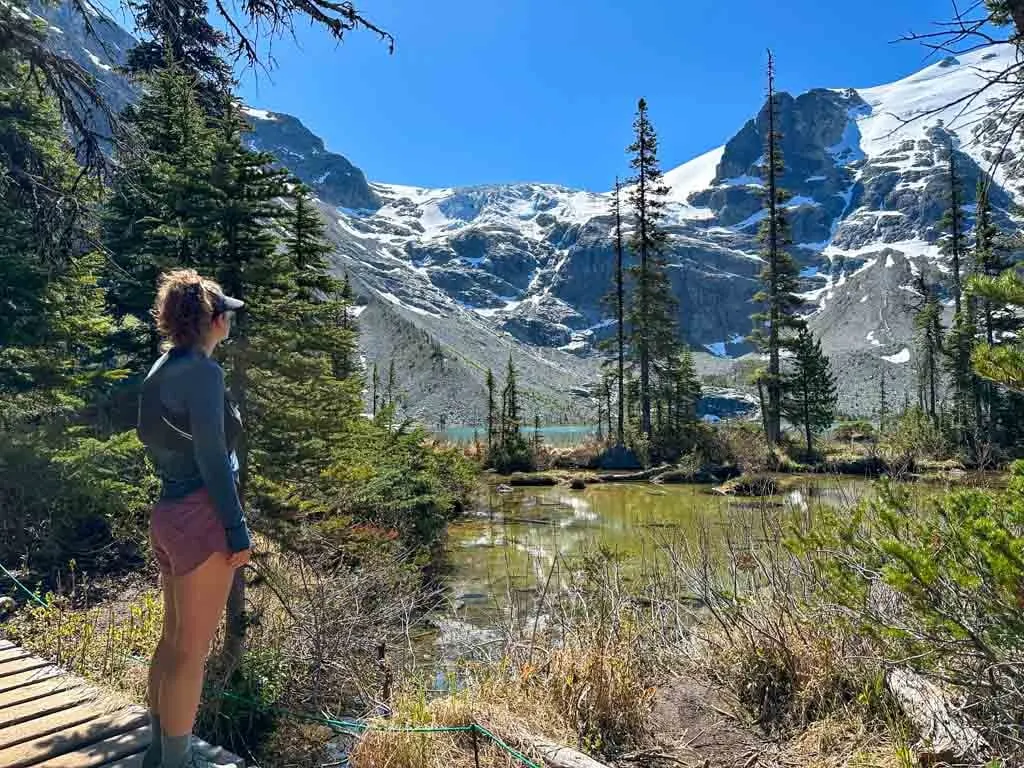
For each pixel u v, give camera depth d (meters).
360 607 6.38
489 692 4.40
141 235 10.27
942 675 3.59
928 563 3.15
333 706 5.37
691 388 40.19
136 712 3.27
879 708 4.01
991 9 3.37
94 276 10.62
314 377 7.02
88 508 7.87
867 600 4.01
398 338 140.62
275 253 7.84
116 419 10.19
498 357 184.62
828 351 153.12
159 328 2.43
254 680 5.23
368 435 12.59
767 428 34.78
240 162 7.30
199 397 2.27
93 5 6.39
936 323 37.44
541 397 138.12
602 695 4.31
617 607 5.44
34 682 3.61
